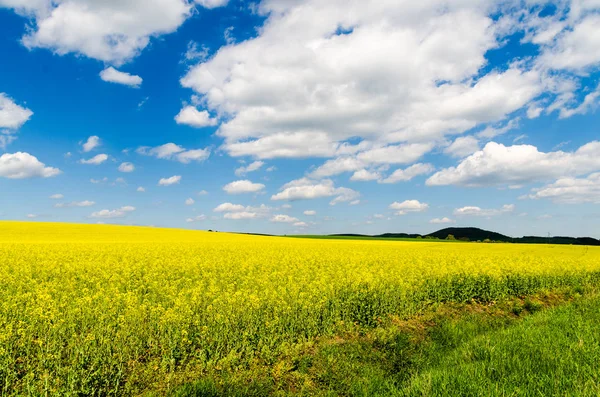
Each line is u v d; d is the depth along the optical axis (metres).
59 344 7.47
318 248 33.50
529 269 19.47
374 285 12.84
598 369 5.97
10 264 17.66
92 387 6.18
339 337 9.66
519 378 5.92
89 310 8.92
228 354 7.55
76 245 29.59
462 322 11.17
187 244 34.25
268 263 19.55
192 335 8.22
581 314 10.48
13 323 8.34
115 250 25.77
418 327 11.12
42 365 6.62
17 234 44.41
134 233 52.38
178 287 13.51
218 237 53.94
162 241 40.03
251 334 8.20
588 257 32.09
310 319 9.78
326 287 12.24
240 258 22.12
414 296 13.16
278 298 10.76
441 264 20.09
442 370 6.51
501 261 23.47
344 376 7.23
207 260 20.06
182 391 6.15
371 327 10.52
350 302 11.48
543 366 6.37
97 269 16.41
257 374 7.16
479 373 6.16
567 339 7.71
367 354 8.42
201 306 10.29
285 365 7.61
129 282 13.57
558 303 16.14
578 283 19.62
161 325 8.34
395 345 8.87
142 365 7.07
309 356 8.04
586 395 5.16
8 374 6.27
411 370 7.53
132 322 8.45
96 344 7.43
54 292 11.74
